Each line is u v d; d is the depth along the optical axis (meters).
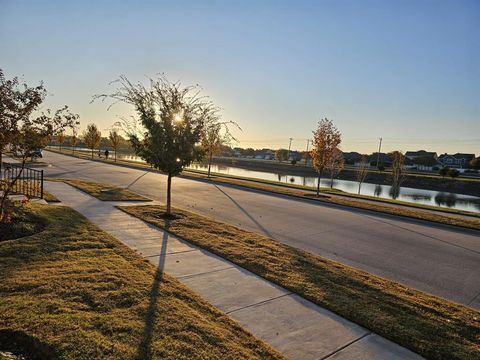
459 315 4.70
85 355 3.09
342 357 3.56
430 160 87.31
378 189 41.31
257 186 20.83
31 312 3.73
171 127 9.41
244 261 6.22
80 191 13.51
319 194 19.78
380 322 4.28
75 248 6.15
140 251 6.45
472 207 28.20
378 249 8.33
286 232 9.48
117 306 4.07
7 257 5.38
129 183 19.00
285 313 4.42
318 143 20.05
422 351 3.74
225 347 3.45
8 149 6.96
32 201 10.18
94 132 45.50
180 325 3.77
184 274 5.50
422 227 11.67
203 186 19.94
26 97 6.64
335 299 4.87
